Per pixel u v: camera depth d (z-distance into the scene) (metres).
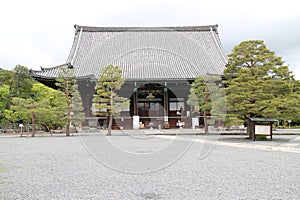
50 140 16.56
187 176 6.11
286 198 4.45
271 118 16.20
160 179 5.83
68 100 20.59
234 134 20.44
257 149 11.33
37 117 21.45
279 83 16.23
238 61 17.16
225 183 5.44
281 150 10.95
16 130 27.11
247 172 6.53
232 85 16.22
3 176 6.21
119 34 32.25
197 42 32.09
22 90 32.56
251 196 4.56
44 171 6.76
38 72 25.52
